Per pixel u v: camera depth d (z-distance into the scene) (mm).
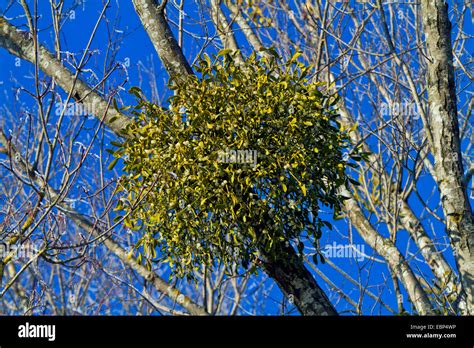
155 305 5242
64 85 4648
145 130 4121
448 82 4680
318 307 4363
